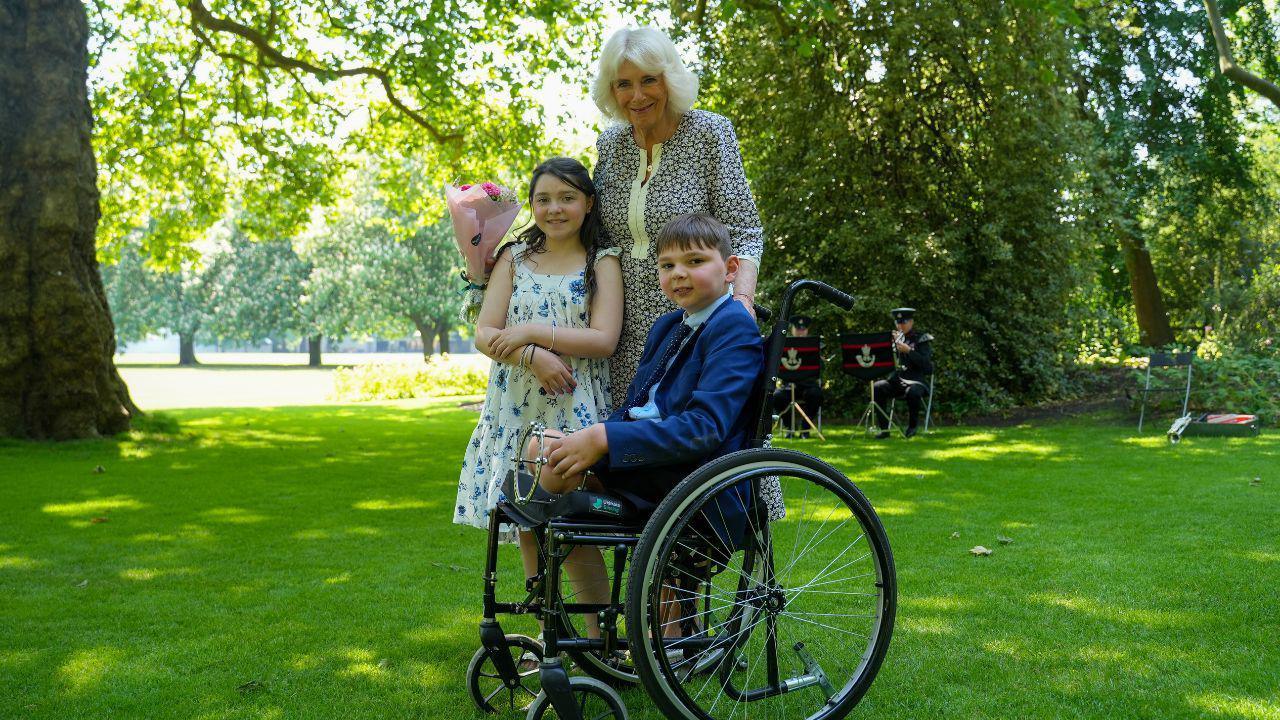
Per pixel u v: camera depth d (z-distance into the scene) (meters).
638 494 2.12
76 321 8.43
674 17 11.76
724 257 2.24
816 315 11.16
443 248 38.59
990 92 11.09
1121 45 14.72
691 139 2.61
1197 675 2.45
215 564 3.99
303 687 2.49
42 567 3.93
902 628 2.91
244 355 82.31
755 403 2.17
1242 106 15.50
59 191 8.33
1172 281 17.78
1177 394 10.32
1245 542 4.05
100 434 8.73
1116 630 2.85
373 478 6.80
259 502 5.68
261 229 14.10
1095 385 12.92
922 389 9.52
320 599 3.40
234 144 13.71
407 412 14.30
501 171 14.28
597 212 2.68
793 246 11.53
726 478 1.93
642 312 2.63
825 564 3.79
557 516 1.97
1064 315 12.06
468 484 2.65
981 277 11.59
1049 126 11.16
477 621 3.12
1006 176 11.16
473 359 23.36
